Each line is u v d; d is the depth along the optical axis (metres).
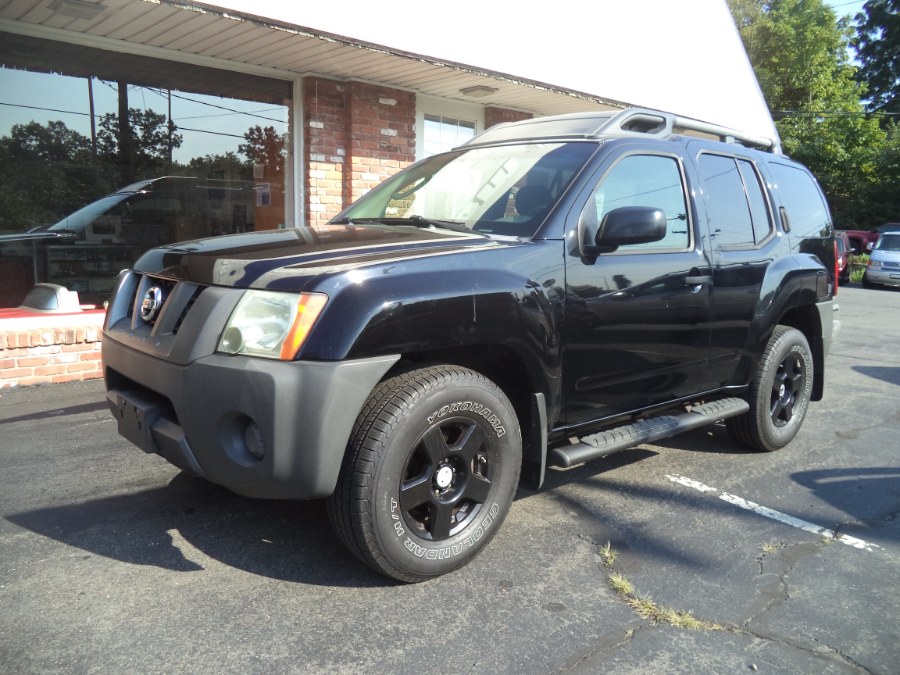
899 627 2.66
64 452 4.25
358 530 2.61
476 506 2.96
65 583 2.78
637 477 4.17
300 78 8.36
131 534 3.21
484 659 2.38
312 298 2.50
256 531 3.26
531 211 3.30
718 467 4.39
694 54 12.62
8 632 2.44
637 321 3.45
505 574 2.95
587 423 3.43
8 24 6.43
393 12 7.53
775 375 4.52
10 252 6.76
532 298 2.98
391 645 2.43
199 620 2.54
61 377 5.84
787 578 3.01
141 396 2.97
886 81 41.94
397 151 9.12
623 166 3.54
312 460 2.48
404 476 2.68
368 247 2.93
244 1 6.26
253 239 3.18
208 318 2.60
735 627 2.63
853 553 3.27
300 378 2.44
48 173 6.96
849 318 13.36
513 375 3.21
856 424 5.52
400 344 2.62
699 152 4.08
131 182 7.48
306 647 2.41
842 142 34.31
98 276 7.37
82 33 6.80
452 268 2.81
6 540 3.13
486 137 4.23
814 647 2.52
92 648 2.36
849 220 33.31
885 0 41.66
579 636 2.53
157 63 7.41
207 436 2.57
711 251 3.89
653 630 2.58
